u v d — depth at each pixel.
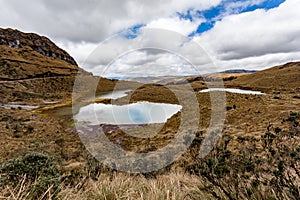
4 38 190.38
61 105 73.56
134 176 4.80
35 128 36.16
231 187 2.47
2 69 134.25
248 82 114.25
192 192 3.19
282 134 3.22
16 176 3.41
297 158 2.48
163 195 3.04
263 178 2.45
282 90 78.75
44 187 2.83
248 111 28.36
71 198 3.01
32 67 151.25
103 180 3.82
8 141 25.92
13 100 90.25
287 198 2.06
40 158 3.85
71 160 10.33
